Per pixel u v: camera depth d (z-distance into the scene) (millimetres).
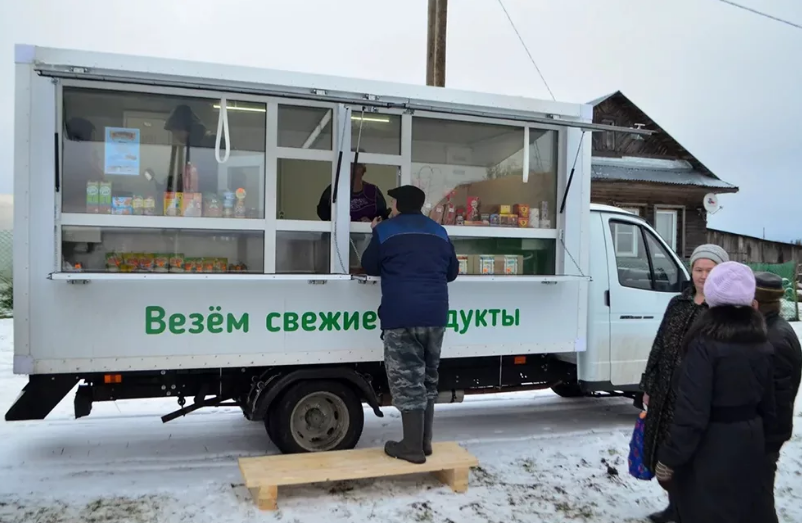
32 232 3793
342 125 4328
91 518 3502
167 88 3963
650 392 3398
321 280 4332
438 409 6281
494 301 4785
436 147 4727
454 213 4770
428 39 10398
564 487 4207
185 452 4695
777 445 2943
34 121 3775
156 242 4105
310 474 3674
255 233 4258
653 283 5617
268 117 4234
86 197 3955
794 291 14320
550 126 4883
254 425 5422
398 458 3945
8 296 10852
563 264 4949
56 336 3854
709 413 2711
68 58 3807
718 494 2717
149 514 3562
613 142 16203
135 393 4242
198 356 4102
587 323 5285
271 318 4242
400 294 3916
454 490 4008
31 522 3438
